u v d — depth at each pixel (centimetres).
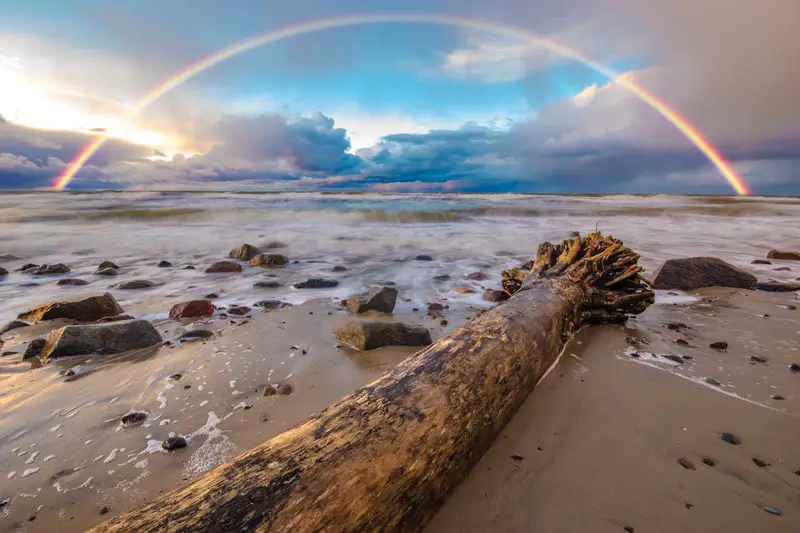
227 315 492
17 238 1244
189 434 245
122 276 756
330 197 4084
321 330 434
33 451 228
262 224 1698
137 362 348
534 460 223
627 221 1861
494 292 577
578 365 346
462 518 185
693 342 399
